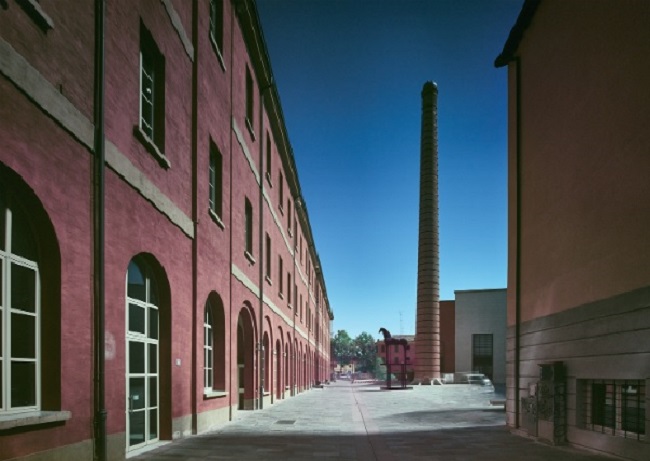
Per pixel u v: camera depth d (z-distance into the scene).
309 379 42.03
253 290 17.39
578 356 10.05
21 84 5.46
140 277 9.13
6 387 5.48
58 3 6.33
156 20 9.52
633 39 8.62
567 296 10.64
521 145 13.74
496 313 53.16
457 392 35.16
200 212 11.60
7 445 5.17
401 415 17.61
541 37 12.47
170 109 10.18
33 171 5.71
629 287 8.48
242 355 17.91
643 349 8.02
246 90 18.16
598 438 9.19
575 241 10.39
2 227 5.56
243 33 16.59
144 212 8.71
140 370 8.94
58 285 6.19
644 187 8.15
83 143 6.78
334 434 11.58
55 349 6.13
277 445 9.66
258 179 18.83
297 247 32.41
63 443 6.14
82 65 6.87
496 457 8.79
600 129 9.56
